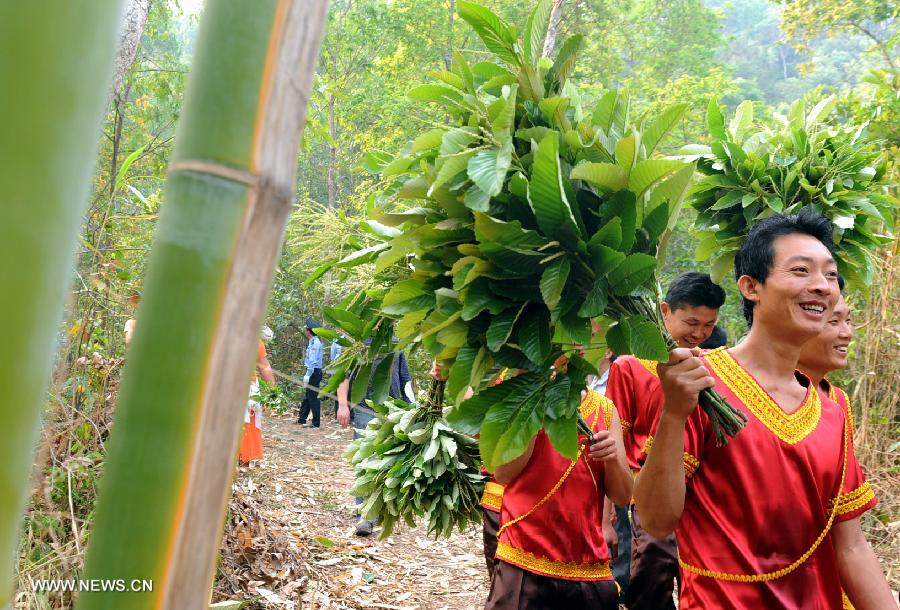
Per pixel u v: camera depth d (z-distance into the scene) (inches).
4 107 21.5
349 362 103.0
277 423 492.1
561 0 199.8
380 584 210.4
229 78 27.5
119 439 27.1
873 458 217.2
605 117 78.7
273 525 213.6
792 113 162.4
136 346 27.3
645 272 68.7
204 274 27.3
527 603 124.6
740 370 94.0
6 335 21.9
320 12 29.2
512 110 70.3
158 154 232.7
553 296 67.4
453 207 73.7
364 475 155.8
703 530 90.8
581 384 74.6
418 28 655.8
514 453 73.2
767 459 89.6
